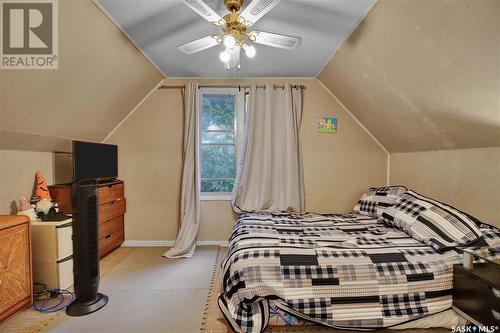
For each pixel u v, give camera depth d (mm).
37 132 2273
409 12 1680
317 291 1612
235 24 1609
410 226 2072
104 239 2930
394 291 1623
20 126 2080
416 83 2094
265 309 1644
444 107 2035
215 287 2297
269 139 3279
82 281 1906
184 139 3309
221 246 3387
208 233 3428
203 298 2109
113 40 2188
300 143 3385
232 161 3520
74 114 2488
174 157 3398
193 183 3289
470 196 2166
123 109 3160
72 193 1935
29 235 1945
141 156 3385
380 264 1668
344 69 2740
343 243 1926
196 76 3334
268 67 3049
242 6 1806
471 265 1561
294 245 1871
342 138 3422
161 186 3406
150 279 2443
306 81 3391
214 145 3510
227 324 1760
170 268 2701
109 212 3000
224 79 3393
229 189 3521
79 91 2312
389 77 2293
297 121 3334
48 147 2559
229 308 1633
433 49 1745
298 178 3318
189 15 1976
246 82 3396
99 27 1986
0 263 1718
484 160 2029
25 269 1907
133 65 2648
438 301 1632
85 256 1908
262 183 3285
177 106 3381
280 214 2988
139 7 1859
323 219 2750
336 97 3395
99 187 2812
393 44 1986
